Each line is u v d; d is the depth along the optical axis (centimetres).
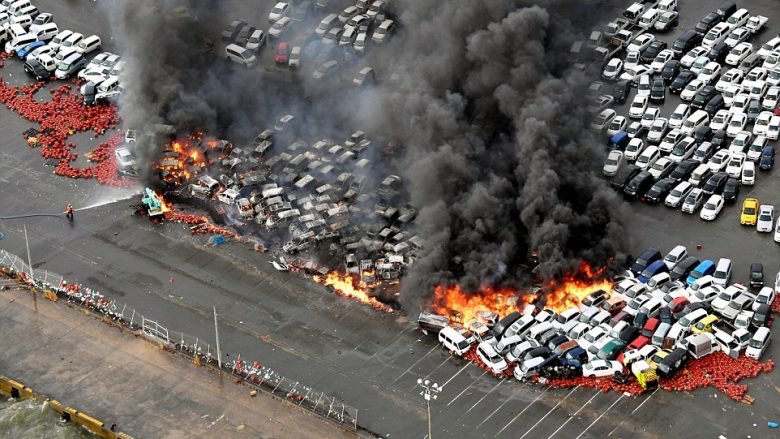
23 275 16625
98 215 18012
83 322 15925
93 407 14638
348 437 14088
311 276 16800
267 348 15525
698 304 15850
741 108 19425
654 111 19462
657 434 14088
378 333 15762
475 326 15550
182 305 16262
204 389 14850
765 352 15225
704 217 17550
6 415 14588
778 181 18275
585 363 15050
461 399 14675
